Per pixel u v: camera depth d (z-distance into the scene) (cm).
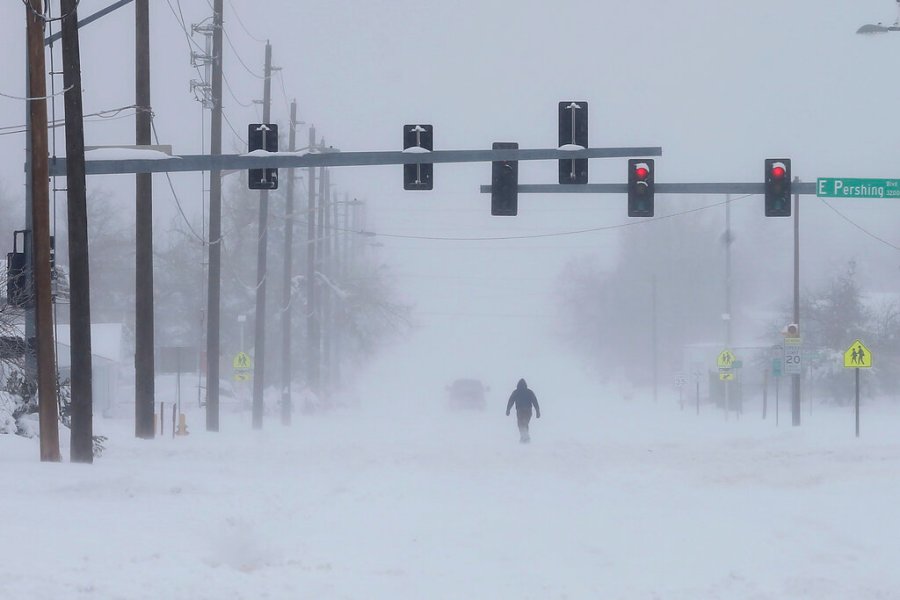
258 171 7862
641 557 4497
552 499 6462
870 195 9075
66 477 6356
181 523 4838
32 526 4497
